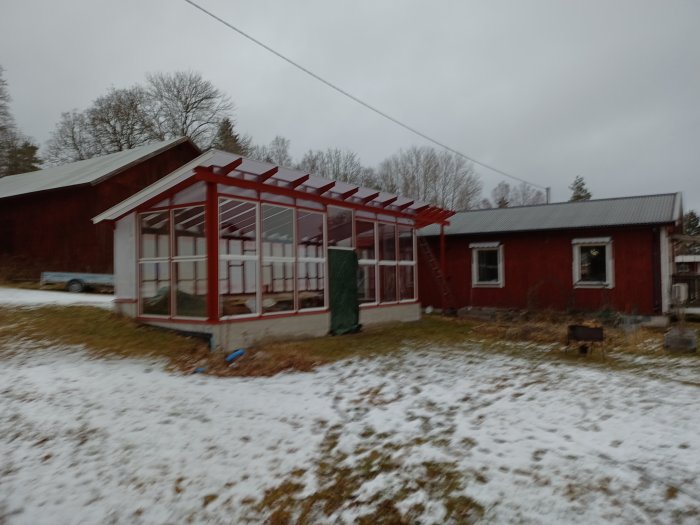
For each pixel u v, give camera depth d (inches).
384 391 274.5
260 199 421.1
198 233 395.5
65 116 1642.5
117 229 452.4
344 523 142.0
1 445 191.5
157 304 419.8
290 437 205.2
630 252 616.7
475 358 376.5
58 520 143.0
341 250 512.4
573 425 210.2
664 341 430.0
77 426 210.7
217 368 320.2
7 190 909.2
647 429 202.2
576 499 144.8
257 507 151.2
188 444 195.8
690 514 134.4
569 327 390.0
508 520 135.9
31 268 822.5
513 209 796.6
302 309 462.6
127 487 161.8
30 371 292.4
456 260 751.1
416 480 163.6
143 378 290.2
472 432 205.8
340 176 2100.1
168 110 1628.9
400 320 611.2
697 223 1895.9
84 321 422.0
